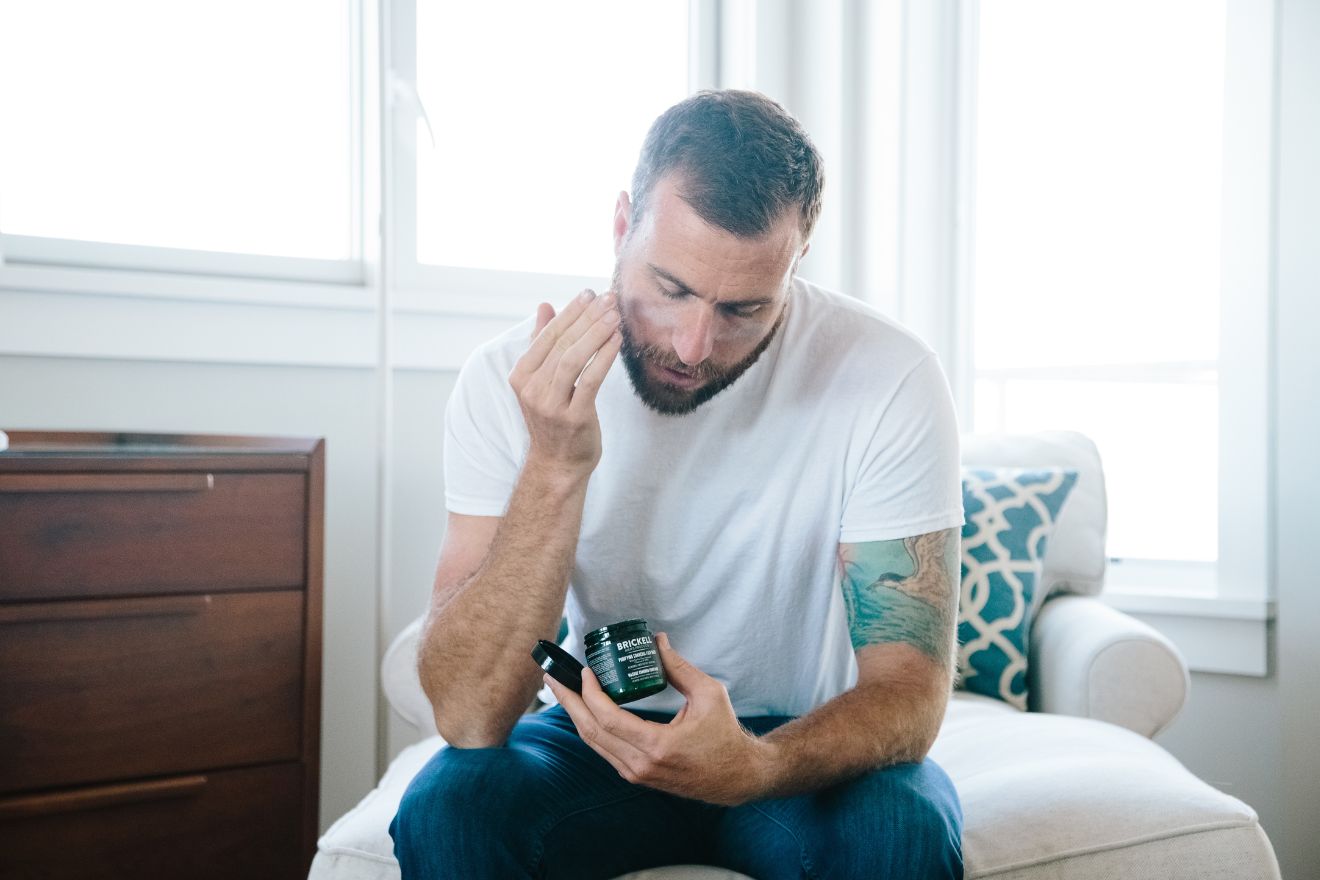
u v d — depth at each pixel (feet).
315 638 5.42
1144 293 7.82
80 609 4.94
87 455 4.98
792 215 3.53
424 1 7.86
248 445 5.91
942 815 3.33
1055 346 8.17
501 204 8.13
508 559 3.76
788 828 3.67
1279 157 6.88
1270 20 7.08
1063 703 5.51
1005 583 5.97
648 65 8.69
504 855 3.40
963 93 8.37
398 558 7.32
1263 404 7.06
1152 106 7.79
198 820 5.19
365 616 7.22
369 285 7.51
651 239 3.57
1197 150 7.63
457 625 3.77
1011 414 8.36
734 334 3.74
